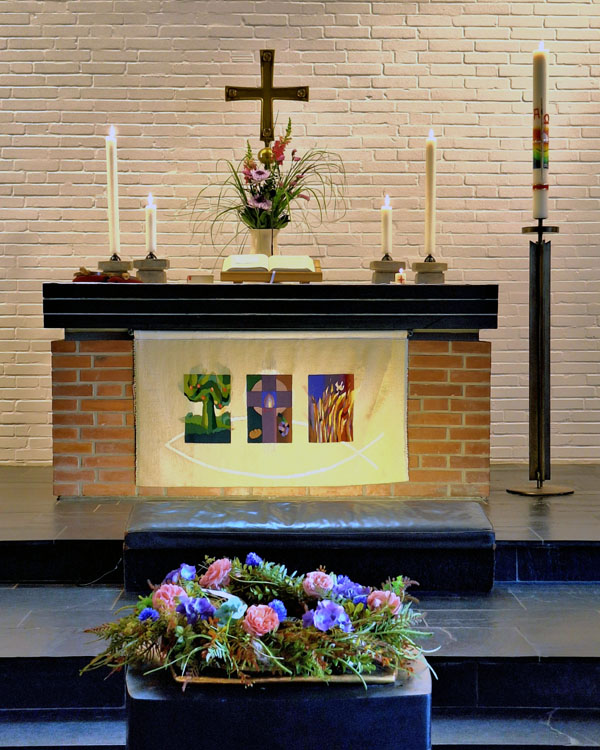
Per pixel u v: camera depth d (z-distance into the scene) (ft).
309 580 7.15
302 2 16.08
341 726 6.15
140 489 12.89
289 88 13.87
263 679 6.26
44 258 16.21
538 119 13.17
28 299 16.21
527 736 8.16
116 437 12.77
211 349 12.55
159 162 16.19
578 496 13.44
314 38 16.14
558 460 16.56
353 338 12.64
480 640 8.99
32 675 8.45
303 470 12.69
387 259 13.08
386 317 12.56
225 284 12.43
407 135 16.28
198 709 6.13
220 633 6.36
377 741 6.18
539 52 13.07
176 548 10.30
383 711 6.17
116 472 12.80
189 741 6.14
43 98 16.05
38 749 7.91
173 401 12.60
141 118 16.12
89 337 12.67
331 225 16.33
